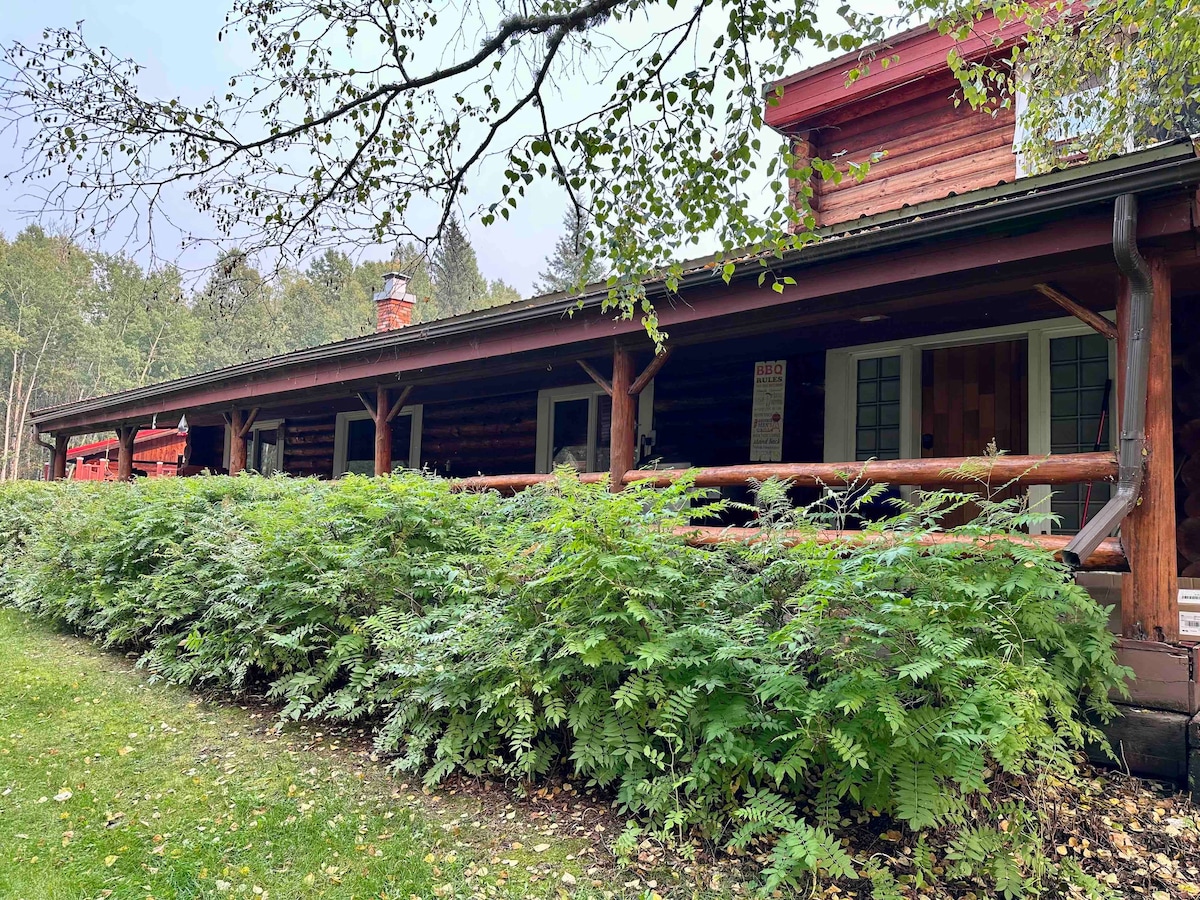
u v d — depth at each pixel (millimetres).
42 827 3193
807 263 4594
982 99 4855
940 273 4254
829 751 2922
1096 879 2639
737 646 3016
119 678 5457
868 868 2652
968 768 2580
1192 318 5023
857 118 8039
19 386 41469
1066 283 4422
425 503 5105
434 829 3125
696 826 3037
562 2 3656
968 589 2977
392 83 3809
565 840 3029
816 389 6824
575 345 6309
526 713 3344
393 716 3893
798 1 3127
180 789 3545
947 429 6148
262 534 5117
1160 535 3453
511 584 3871
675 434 7742
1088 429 5422
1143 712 3324
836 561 3078
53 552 7605
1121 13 5117
